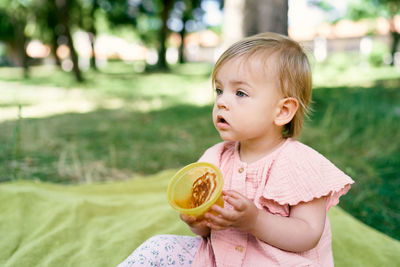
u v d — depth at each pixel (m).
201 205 1.04
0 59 30.98
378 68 15.05
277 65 1.23
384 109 5.39
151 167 3.45
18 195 2.30
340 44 27.23
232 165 1.34
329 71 9.74
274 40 1.29
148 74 16.98
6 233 1.96
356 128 4.30
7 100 8.28
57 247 1.85
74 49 13.27
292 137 1.39
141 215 2.22
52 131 4.77
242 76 1.21
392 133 4.16
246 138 1.25
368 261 1.79
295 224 1.14
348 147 3.69
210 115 5.88
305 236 1.13
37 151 3.74
